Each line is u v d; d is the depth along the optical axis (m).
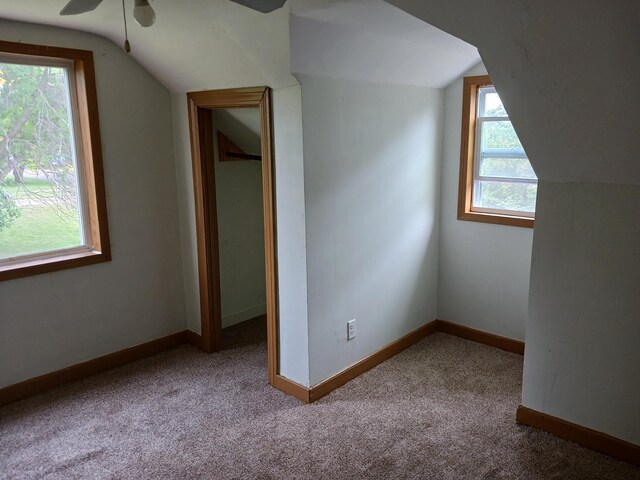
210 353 3.54
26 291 2.88
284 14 2.10
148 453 2.43
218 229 3.81
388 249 3.29
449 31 2.05
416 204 3.48
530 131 2.27
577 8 1.68
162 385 3.08
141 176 3.31
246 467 2.32
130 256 3.33
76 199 3.13
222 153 3.72
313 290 2.79
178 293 3.64
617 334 2.31
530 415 2.62
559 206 2.39
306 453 2.42
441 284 3.86
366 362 3.23
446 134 3.61
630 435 2.34
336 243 2.89
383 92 3.02
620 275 2.27
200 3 2.18
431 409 2.79
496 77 2.14
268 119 2.72
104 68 3.02
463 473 2.27
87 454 2.43
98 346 3.25
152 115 3.31
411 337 3.63
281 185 2.75
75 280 3.08
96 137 3.03
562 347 2.48
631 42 1.69
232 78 2.79
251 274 4.16
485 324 3.66
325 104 2.67
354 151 2.90
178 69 3.01
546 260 2.47
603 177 2.24
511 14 1.83
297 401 2.89
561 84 1.98
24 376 2.94
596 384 2.40
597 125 2.05
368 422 2.67
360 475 2.26
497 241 3.48
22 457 2.41
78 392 3.00
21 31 2.65
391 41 2.58
